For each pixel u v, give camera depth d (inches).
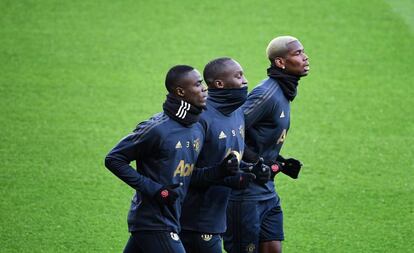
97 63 2153.1
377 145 1768.0
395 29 2388.0
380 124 1871.3
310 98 2000.5
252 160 1138.7
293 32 2348.7
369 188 1568.7
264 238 1189.1
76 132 1782.7
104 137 1765.5
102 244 1321.4
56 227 1378.0
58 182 1555.1
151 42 2276.1
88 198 1494.8
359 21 2431.1
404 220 1438.2
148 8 2481.5
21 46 2218.3
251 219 1156.5
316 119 1894.7
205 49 2241.6
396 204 1502.2
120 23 2378.2
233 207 1155.9
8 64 2119.8
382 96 2016.5
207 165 1072.2
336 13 2477.9
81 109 1900.8
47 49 2210.9
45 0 2498.8
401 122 1881.2
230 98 1066.1
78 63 2146.9
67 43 2250.2
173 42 2279.8
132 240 1069.8
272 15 2452.0
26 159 1644.9
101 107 1918.1
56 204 1465.3
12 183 1540.4
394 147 1758.1
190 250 1090.7
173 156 1013.2
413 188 1569.9
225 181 1041.5
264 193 1162.0
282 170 1183.6
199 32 2340.1
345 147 1756.9
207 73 1070.4
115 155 1006.4
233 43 2279.8
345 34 2351.1
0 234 1344.7
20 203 1462.8
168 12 2459.4
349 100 1993.1
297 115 1911.9
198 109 1013.2
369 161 1690.5
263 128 1147.9
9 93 1961.1
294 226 1411.2
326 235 1380.4
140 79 2074.3
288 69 1146.0
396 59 2222.0
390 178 1612.9
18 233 1350.9
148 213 1018.1
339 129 1845.5
